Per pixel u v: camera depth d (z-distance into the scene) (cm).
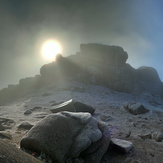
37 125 517
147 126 863
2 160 247
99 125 579
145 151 570
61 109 1067
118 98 2156
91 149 480
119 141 608
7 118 950
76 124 526
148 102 2308
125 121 957
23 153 356
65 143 455
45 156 425
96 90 2411
